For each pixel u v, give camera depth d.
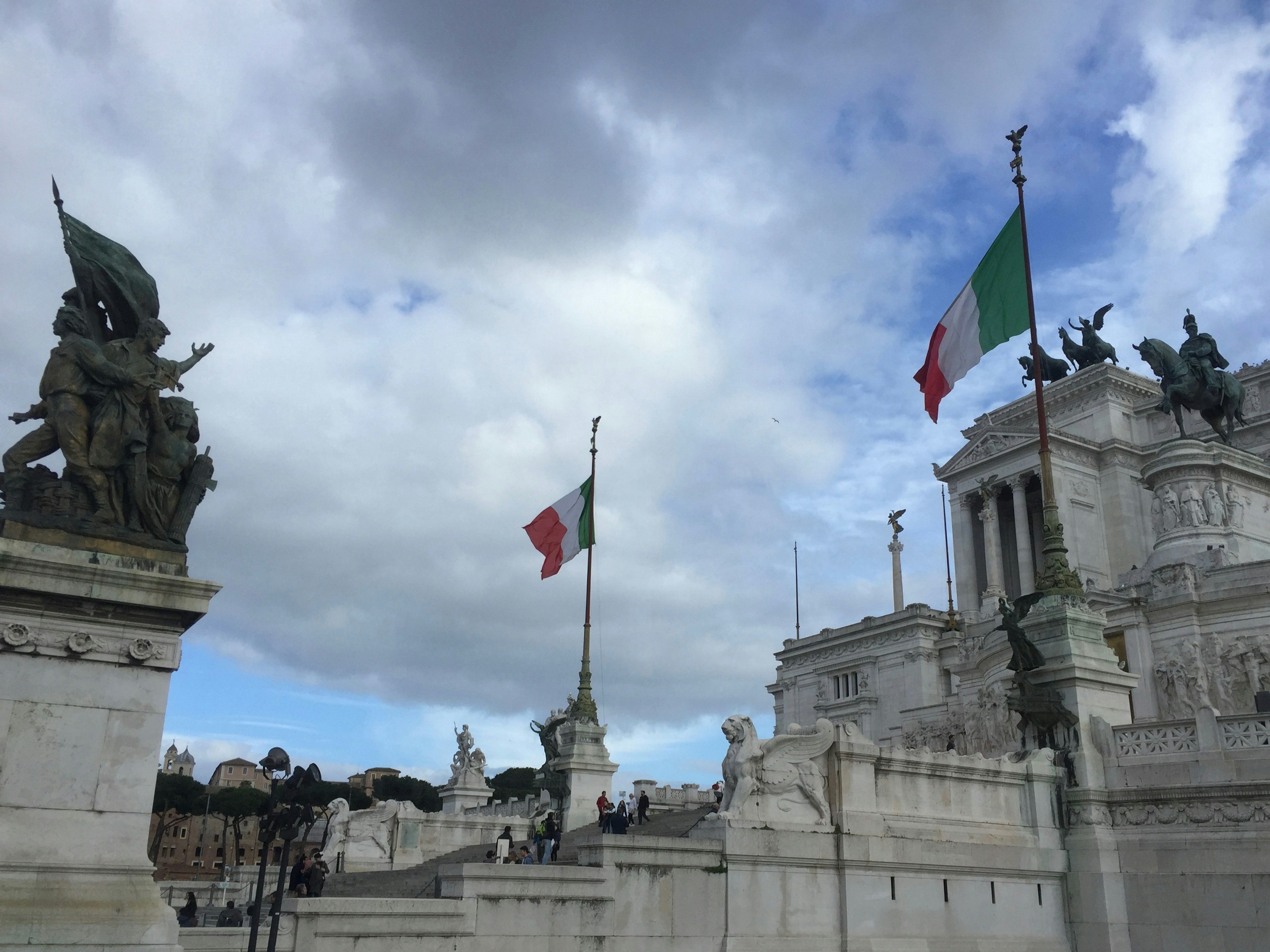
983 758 27.95
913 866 25.36
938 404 35.44
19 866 12.95
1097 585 88.38
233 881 44.56
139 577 14.36
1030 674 30.08
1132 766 27.84
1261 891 24.83
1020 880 27.27
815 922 23.91
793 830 24.05
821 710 94.31
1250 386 89.62
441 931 19.38
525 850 32.69
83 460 14.62
